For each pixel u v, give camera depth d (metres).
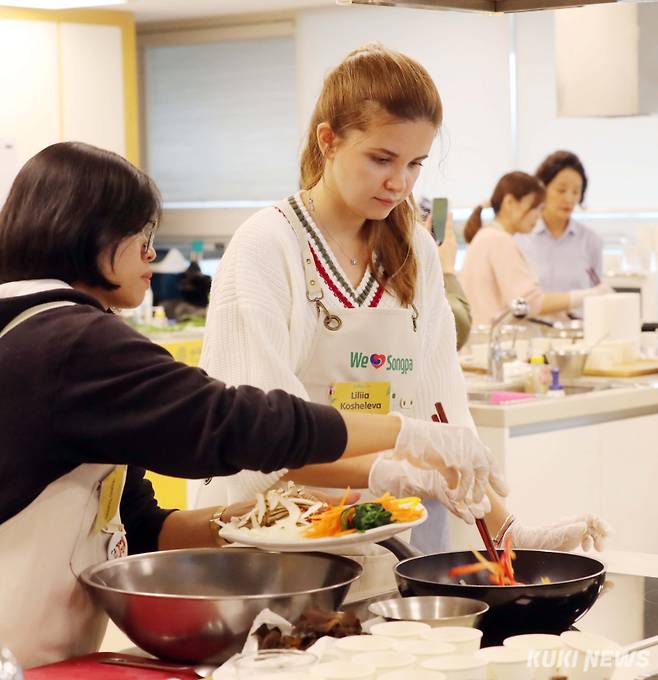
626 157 6.57
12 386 1.40
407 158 1.92
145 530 1.77
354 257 2.07
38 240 1.50
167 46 7.62
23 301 1.44
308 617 1.37
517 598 1.43
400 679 1.19
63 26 6.67
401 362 2.07
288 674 1.18
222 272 1.99
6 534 1.45
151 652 1.42
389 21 7.00
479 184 6.91
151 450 1.38
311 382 2.03
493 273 5.35
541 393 3.94
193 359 5.83
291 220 2.03
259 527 1.63
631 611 1.61
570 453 3.65
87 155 1.52
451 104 6.93
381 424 1.53
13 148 6.54
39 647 1.46
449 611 1.45
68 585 1.49
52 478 1.42
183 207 7.73
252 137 7.46
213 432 1.37
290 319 1.99
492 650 1.28
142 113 7.76
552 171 5.87
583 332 4.62
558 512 3.62
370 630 1.38
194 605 1.35
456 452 1.55
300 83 7.23
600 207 6.66
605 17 4.82
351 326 2.02
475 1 2.55
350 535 1.53
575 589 1.45
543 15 6.64
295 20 7.21
